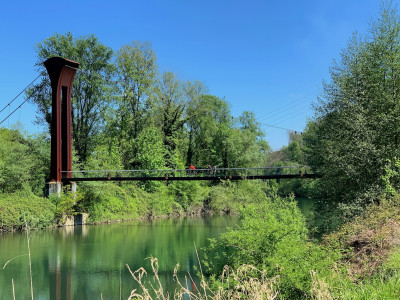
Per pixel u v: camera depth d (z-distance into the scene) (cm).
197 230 2867
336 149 1811
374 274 726
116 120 4394
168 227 3077
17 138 4028
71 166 3441
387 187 1420
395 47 1802
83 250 2083
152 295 1251
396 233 964
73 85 4016
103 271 1639
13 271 1653
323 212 1920
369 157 1620
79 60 3906
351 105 1781
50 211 3027
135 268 1678
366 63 1889
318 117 2172
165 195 4272
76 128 4116
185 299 1108
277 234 912
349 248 1023
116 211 3675
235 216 4016
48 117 3834
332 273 747
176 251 2044
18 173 3084
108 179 3172
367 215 1367
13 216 2744
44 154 3588
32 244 2261
